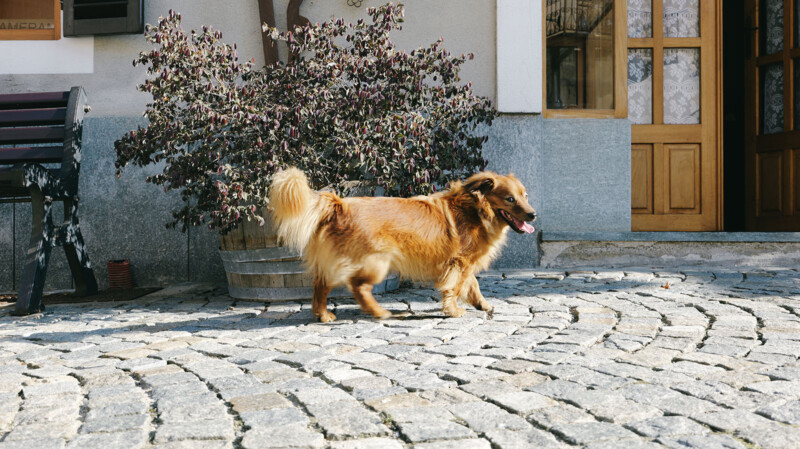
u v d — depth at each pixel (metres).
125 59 6.48
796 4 7.66
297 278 4.77
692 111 7.46
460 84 6.43
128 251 6.38
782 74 7.86
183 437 2.12
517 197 4.02
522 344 3.23
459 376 2.71
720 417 2.15
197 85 4.60
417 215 3.92
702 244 6.19
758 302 4.17
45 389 2.73
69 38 6.50
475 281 4.21
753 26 8.09
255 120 4.36
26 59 6.53
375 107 4.71
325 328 3.82
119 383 2.79
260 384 2.71
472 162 5.15
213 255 6.33
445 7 6.43
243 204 4.65
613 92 6.71
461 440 2.04
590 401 2.35
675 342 3.19
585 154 6.50
